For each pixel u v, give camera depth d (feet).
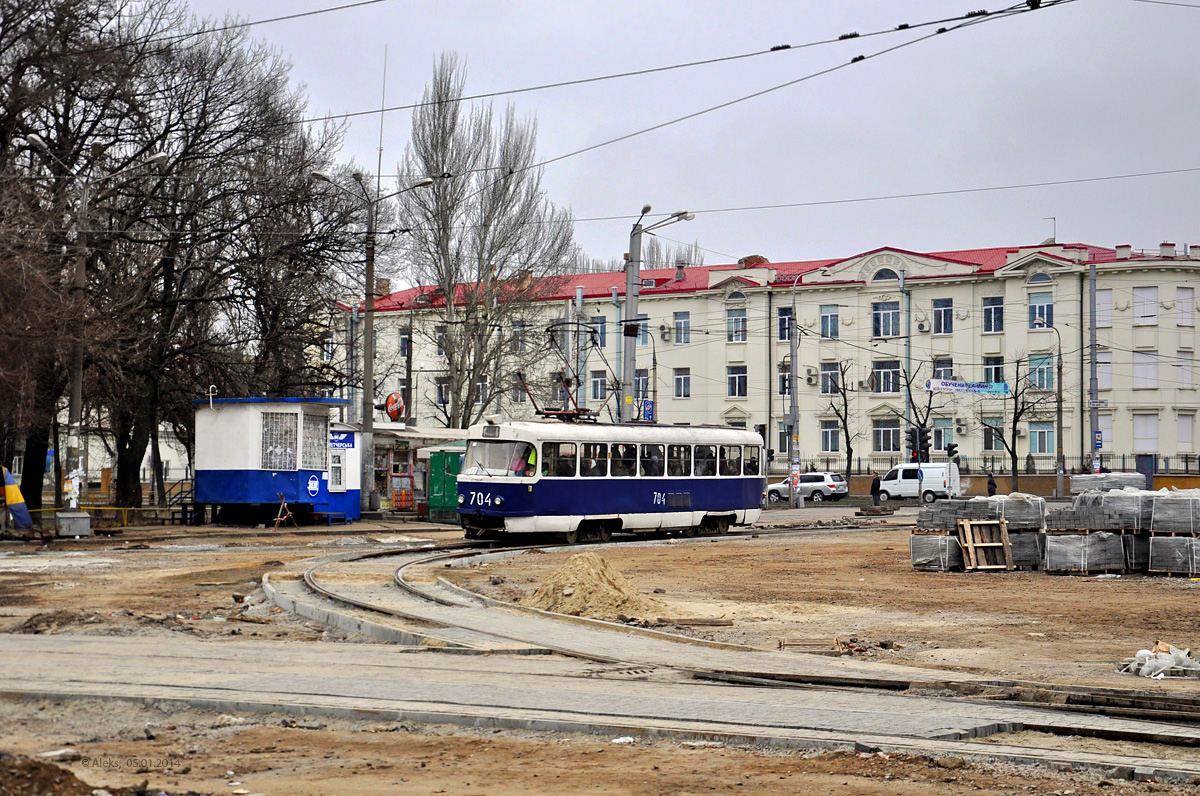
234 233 143.74
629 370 132.26
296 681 39.93
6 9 114.11
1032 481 230.48
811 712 34.88
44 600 65.46
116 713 34.58
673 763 29.12
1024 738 32.12
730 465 133.18
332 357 179.01
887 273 244.83
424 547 106.73
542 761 29.37
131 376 139.23
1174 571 81.46
